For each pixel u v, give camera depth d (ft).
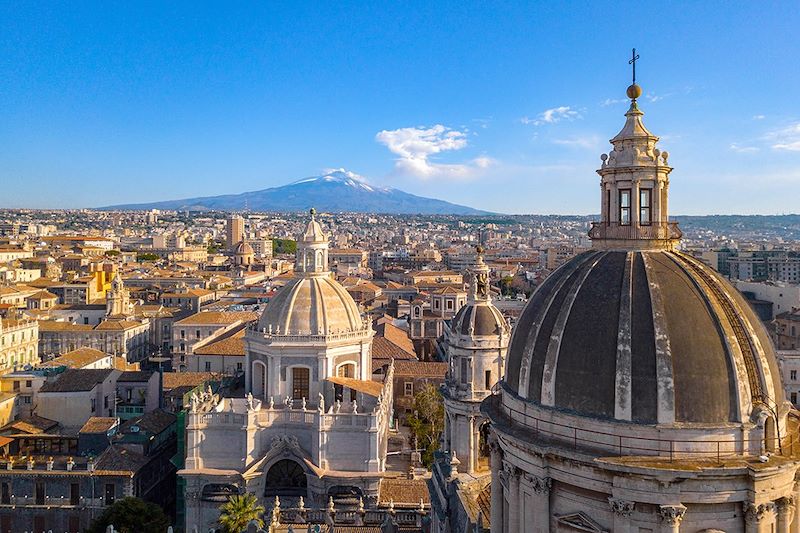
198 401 291.79
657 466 107.24
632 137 131.95
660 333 113.60
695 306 116.98
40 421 343.87
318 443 278.46
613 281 122.83
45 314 651.25
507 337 270.26
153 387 385.91
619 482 110.11
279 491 283.38
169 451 333.42
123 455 298.35
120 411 376.89
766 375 114.01
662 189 131.64
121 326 590.14
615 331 116.78
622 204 132.46
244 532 231.09
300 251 323.78
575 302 123.85
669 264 124.06
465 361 269.44
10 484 286.87
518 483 127.13
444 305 586.45
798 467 110.63
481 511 154.30
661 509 107.34
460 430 267.59
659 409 110.73
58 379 369.71
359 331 320.29
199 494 276.21
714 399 111.14
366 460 278.67
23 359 537.24
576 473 115.44
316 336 303.68
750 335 115.85
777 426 113.80
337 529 237.45
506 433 124.77
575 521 116.98
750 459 109.19
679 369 111.96
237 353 429.79
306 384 306.96
